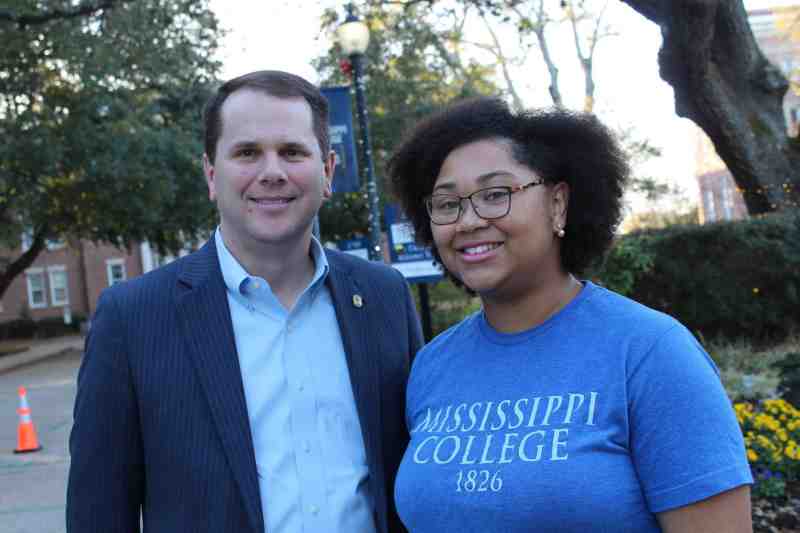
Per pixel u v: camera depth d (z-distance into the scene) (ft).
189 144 82.99
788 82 41.70
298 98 7.73
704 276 37.93
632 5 36.47
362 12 48.57
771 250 36.91
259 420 7.36
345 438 7.66
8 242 85.10
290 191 7.56
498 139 6.79
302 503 7.27
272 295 7.60
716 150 42.19
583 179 6.99
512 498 5.93
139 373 7.15
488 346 6.95
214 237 7.99
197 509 6.95
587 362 6.23
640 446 5.82
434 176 7.27
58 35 63.21
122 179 76.13
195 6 68.74
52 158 69.41
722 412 5.68
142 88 78.23
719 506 5.52
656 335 6.04
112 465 7.08
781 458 16.21
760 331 38.17
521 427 6.22
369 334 8.07
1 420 41.96
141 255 152.66
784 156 40.88
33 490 25.05
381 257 33.73
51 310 150.51
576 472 5.79
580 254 7.21
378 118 74.90
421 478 6.55
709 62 38.63
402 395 8.18
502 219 6.68
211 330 7.39
